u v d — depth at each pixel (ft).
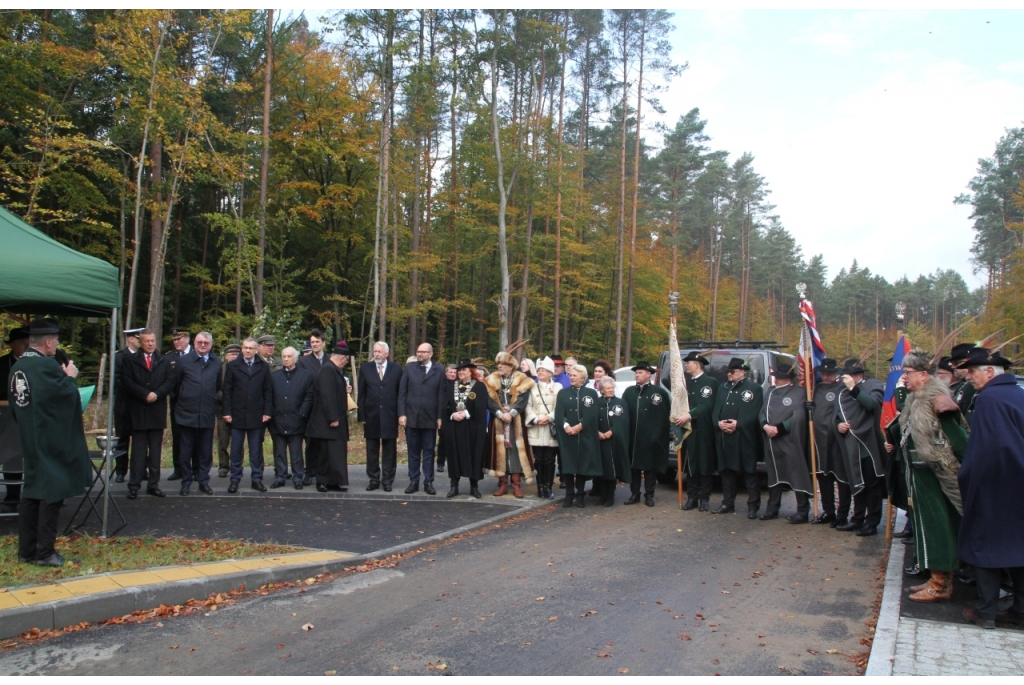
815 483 29.96
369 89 77.36
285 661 14.70
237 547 22.74
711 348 42.57
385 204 74.95
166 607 17.78
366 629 16.67
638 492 33.78
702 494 32.22
